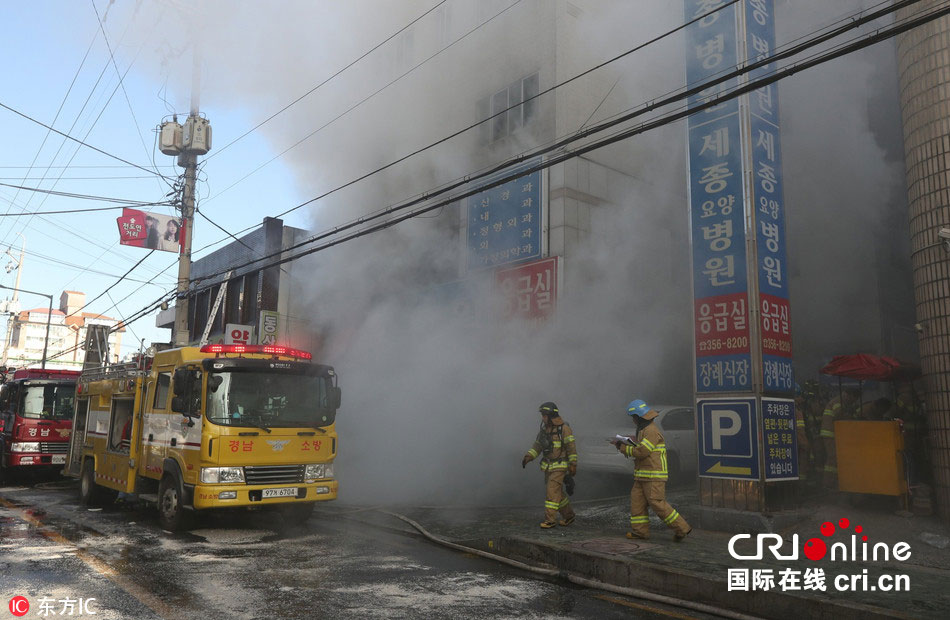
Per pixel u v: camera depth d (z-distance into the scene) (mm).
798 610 4078
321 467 7297
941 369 6320
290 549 6121
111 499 9375
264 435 6895
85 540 6484
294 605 4250
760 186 6773
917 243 6734
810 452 8586
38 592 4477
